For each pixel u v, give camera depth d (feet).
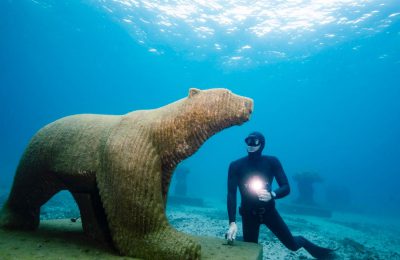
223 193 107.96
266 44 106.22
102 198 9.05
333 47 103.40
